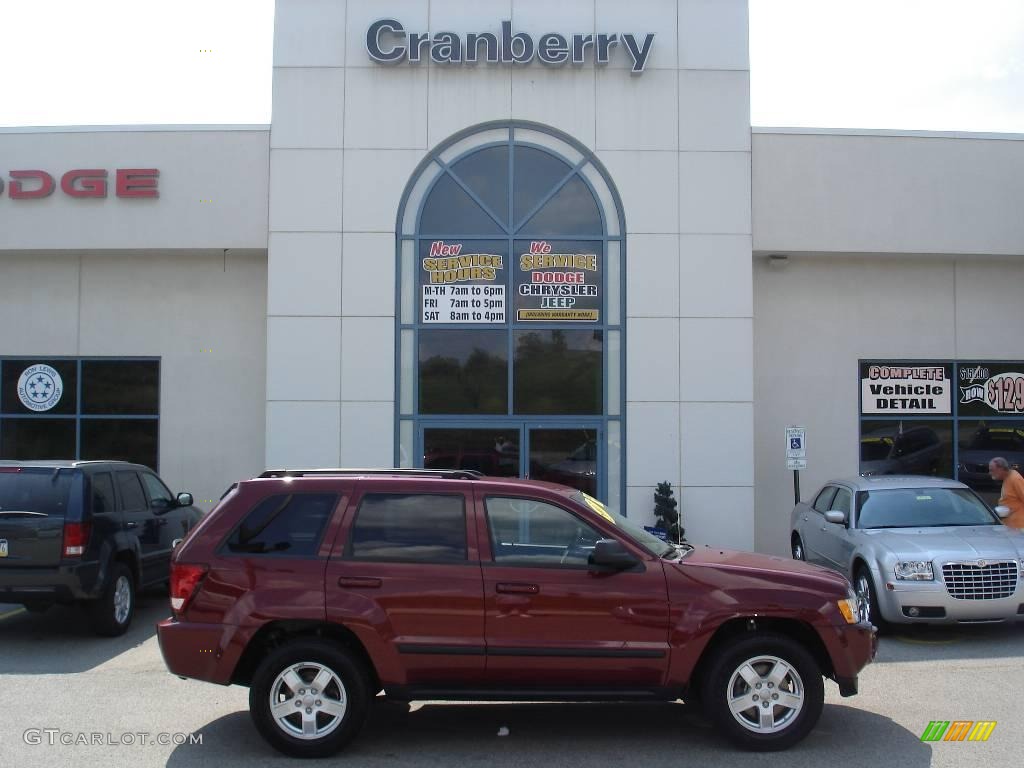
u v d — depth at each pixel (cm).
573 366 1430
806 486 1531
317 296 1427
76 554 932
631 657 620
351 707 620
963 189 1495
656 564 638
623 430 1419
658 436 1417
